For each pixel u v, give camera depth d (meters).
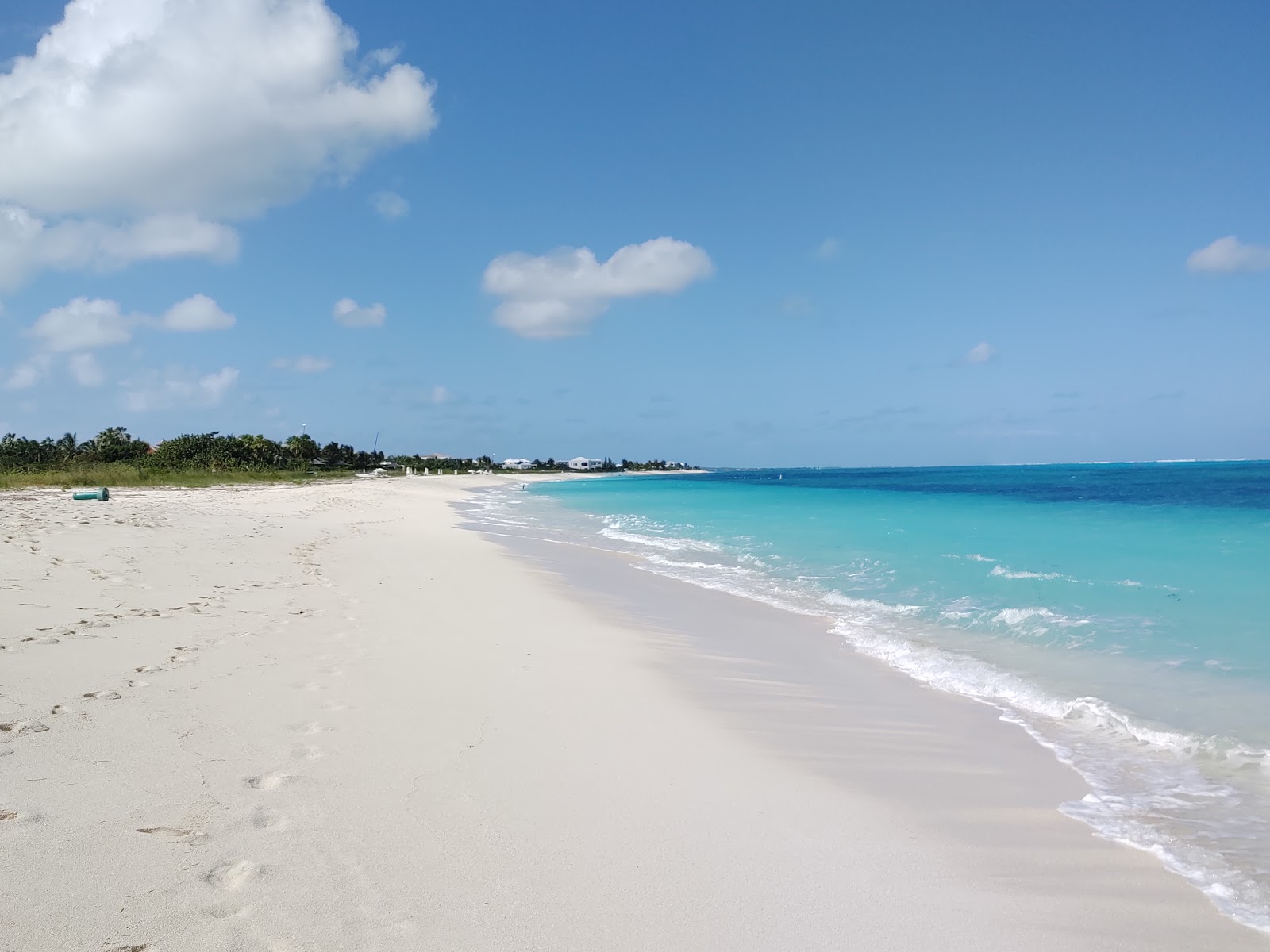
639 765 5.02
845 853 3.97
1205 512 28.52
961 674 7.67
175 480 45.28
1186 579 12.68
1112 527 22.58
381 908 3.13
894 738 5.88
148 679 5.91
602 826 4.08
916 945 3.17
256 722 5.18
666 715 6.16
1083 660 8.02
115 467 49.72
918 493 52.31
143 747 4.59
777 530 24.05
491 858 3.63
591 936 3.07
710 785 4.77
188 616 8.16
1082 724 6.24
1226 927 3.41
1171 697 6.75
